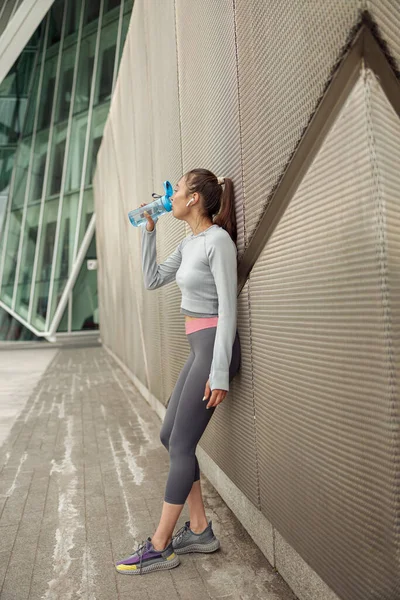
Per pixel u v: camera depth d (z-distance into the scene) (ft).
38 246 53.83
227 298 6.32
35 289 53.31
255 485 6.98
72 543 7.84
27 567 7.13
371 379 4.06
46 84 56.95
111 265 30.12
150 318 15.85
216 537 7.75
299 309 5.27
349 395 4.39
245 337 7.13
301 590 5.93
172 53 10.77
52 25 57.26
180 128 10.43
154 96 13.29
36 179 55.88
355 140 4.04
